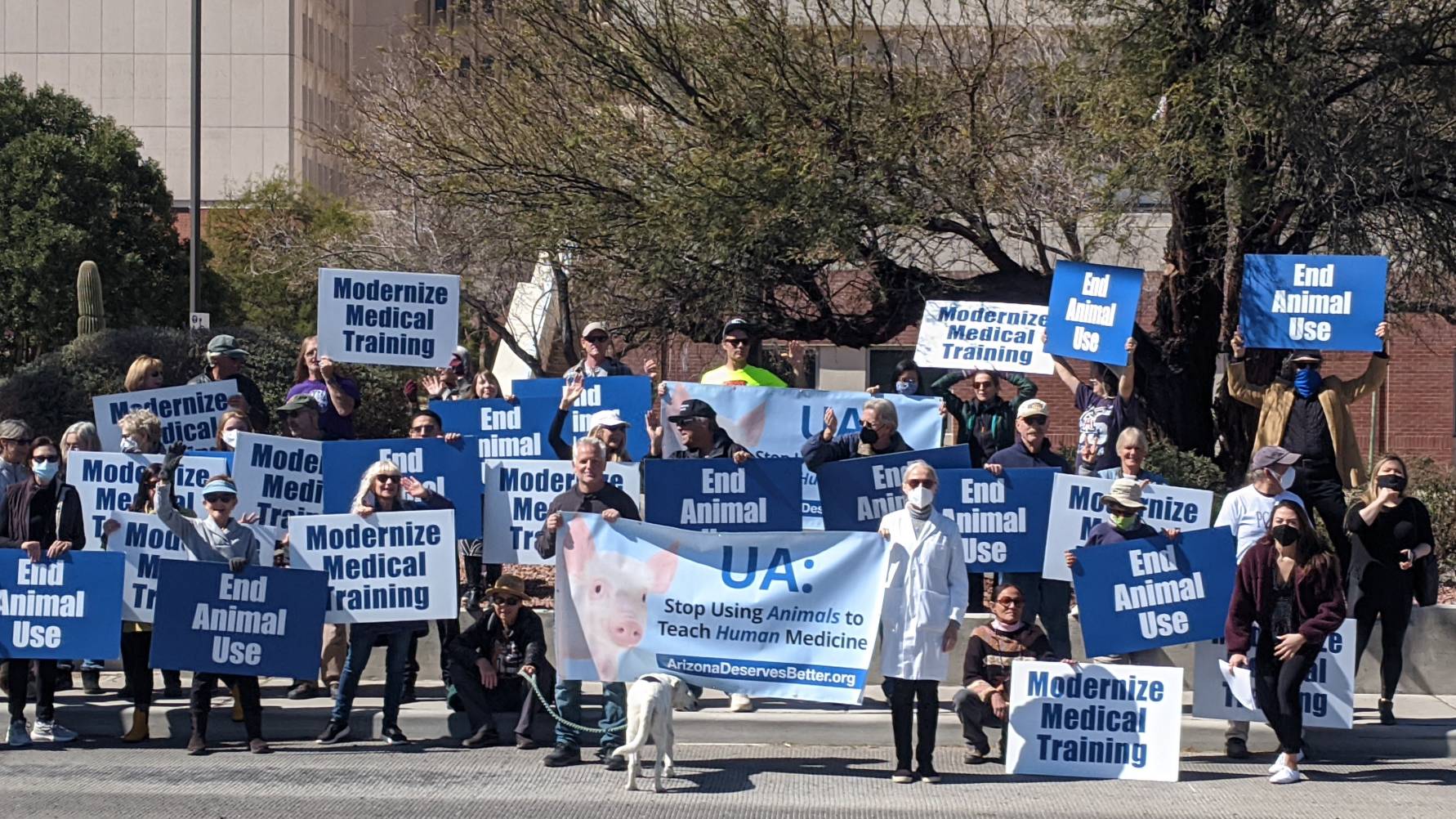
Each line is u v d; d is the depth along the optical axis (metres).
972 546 10.84
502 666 10.20
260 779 9.19
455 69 18.09
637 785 9.14
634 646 9.62
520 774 9.41
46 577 10.02
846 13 17.42
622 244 16.52
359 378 23.84
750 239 15.34
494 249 19.36
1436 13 14.99
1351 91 15.32
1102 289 11.90
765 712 10.65
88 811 8.33
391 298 12.53
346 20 78.81
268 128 71.00
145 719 10.30
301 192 47.41
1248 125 14.01
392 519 10.11
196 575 9.81
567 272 18.11
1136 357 16.28
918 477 9.21
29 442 10.98
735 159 15.27
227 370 12.71
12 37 72.50
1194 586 9.83
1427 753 10.18
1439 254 15.47
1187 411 16.53
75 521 10.45
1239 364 11.93
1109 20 16.34
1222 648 9.96
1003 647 9.84
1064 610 10.88
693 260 16.17
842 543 9.53
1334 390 11.69
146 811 8.34
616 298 17.73
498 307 24.36
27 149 37.81
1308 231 15.57
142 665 10.27
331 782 9.12
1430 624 11.39
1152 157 14.48
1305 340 11.68
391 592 10.12
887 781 9.39
